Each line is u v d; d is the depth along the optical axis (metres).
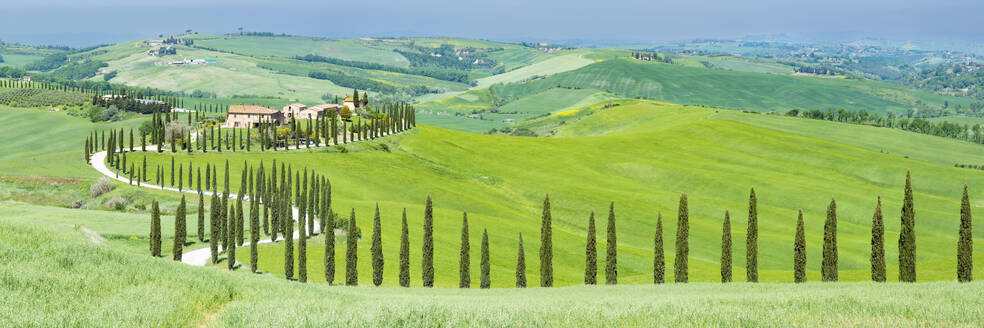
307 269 92.75
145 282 32.66
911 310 29.25
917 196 189.62
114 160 182.12
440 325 27.47
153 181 168.38
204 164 186.50
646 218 163.00
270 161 197.50
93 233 52.91
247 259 95.62
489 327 27.34
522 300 39.34
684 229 77.62
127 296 29.89
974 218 166.00
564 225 167.88
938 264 93.31
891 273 87.25
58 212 114.75
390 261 102.38
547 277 81.31
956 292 35.03
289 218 84.81
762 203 195.00
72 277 30.97
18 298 27.84
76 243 36.50
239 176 178.88
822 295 34.94
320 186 134.88
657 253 78.25
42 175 165.88
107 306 28.11
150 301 29.33
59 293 29.16
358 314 28.53
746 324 27.28
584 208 175.75
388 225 129.75
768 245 137.50
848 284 56.47
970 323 27.20
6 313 26.11
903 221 69.00
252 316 28.34
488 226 138.88
